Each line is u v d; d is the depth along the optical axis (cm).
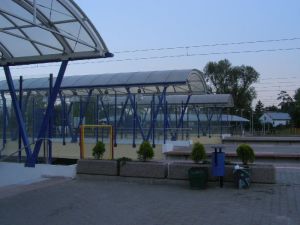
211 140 3136
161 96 1992
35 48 1177
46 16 1034
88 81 2023
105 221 693
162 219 704
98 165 1138
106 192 954
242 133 5381
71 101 2053
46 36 1112
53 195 913
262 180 1018
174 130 2273
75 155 1858
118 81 1950
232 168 1023
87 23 1048
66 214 741
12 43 1177
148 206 805
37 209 779
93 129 1925
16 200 858
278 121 7875
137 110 2106
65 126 1964
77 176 1155
